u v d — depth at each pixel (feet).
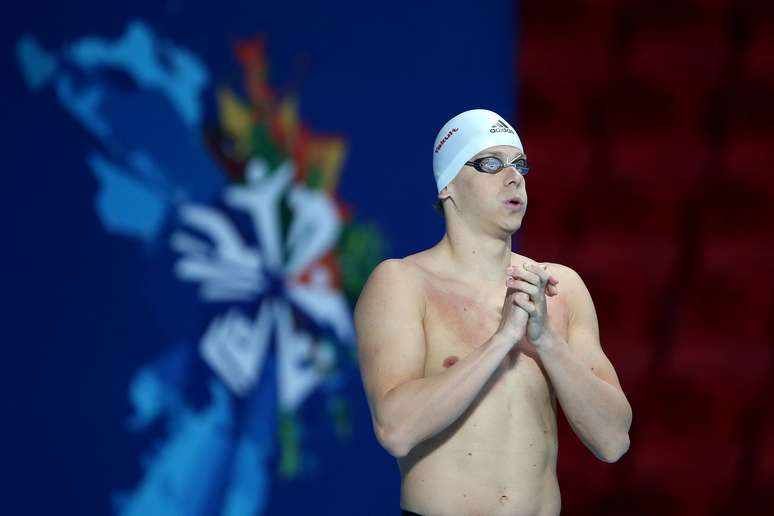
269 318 40.73
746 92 52.13
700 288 51.37
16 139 35.65
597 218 50.80
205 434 38.91
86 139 37.01
